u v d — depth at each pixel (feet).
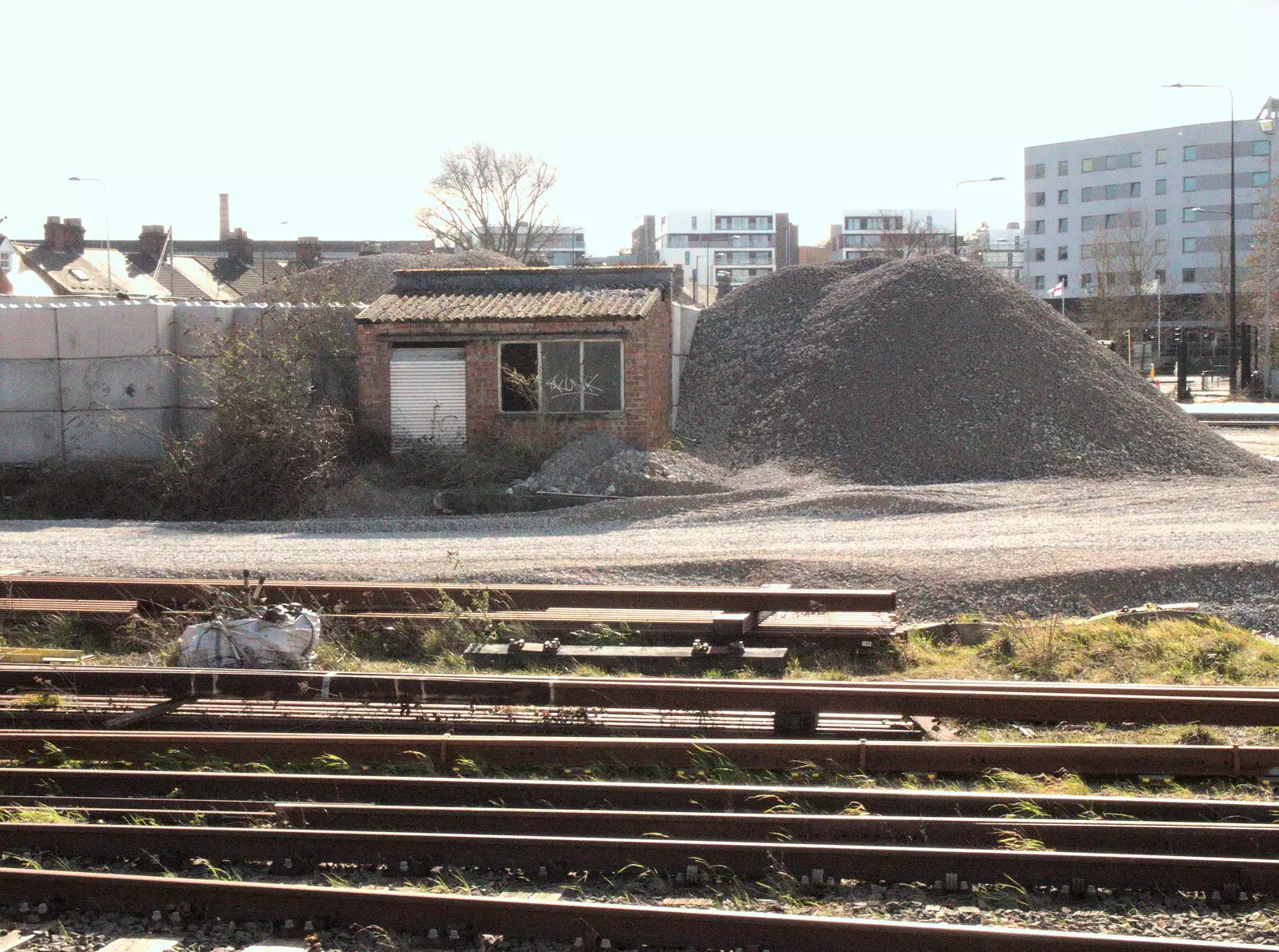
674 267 94.73
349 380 83.35
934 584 43.14
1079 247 400.88
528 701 31.12
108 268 188.96
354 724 31.24
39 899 20.65
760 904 20.40
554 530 61.77
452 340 79.71
